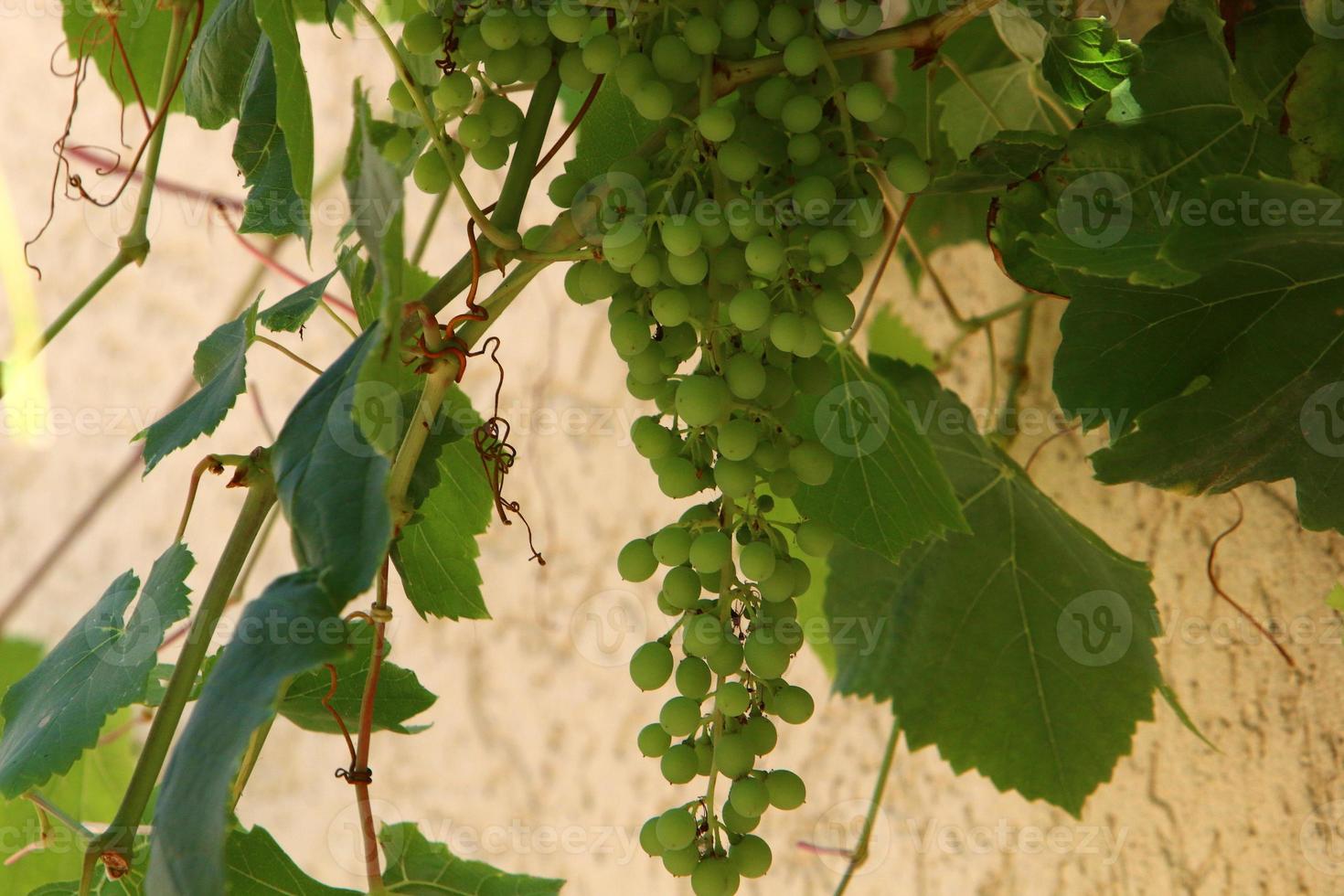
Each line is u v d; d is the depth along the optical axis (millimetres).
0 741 1740
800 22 1648
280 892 1706
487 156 1675
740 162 1629
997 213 1763
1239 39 1685
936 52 1678
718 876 1630
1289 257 1659
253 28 1772
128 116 2863
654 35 1651
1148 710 1820
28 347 1757
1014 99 1854
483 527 1776
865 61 1847
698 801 1636
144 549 2908
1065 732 1839
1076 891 1907
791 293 1639
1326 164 1670
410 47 1648
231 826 1615
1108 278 1686
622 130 1728
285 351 1748
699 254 1626
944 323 1944
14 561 3074
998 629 1853
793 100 1645
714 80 1652
